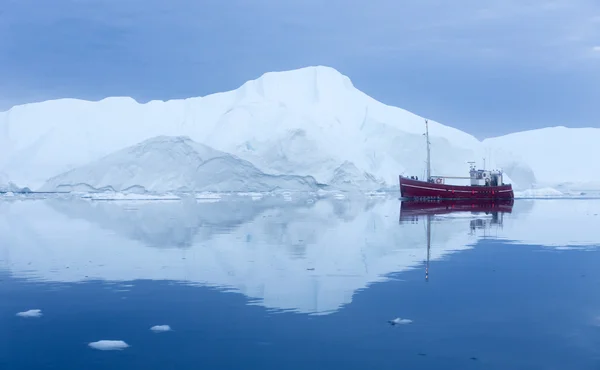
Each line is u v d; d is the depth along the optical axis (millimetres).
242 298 10422
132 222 27453
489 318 9062
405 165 84500
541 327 8586
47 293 10977
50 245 18203
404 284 11602
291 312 9430
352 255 15633
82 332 8453
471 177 57188
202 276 12539
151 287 11430
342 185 76625
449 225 25312
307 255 15625
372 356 7340
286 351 7539
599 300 10273
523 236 20625
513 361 7148
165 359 7285
